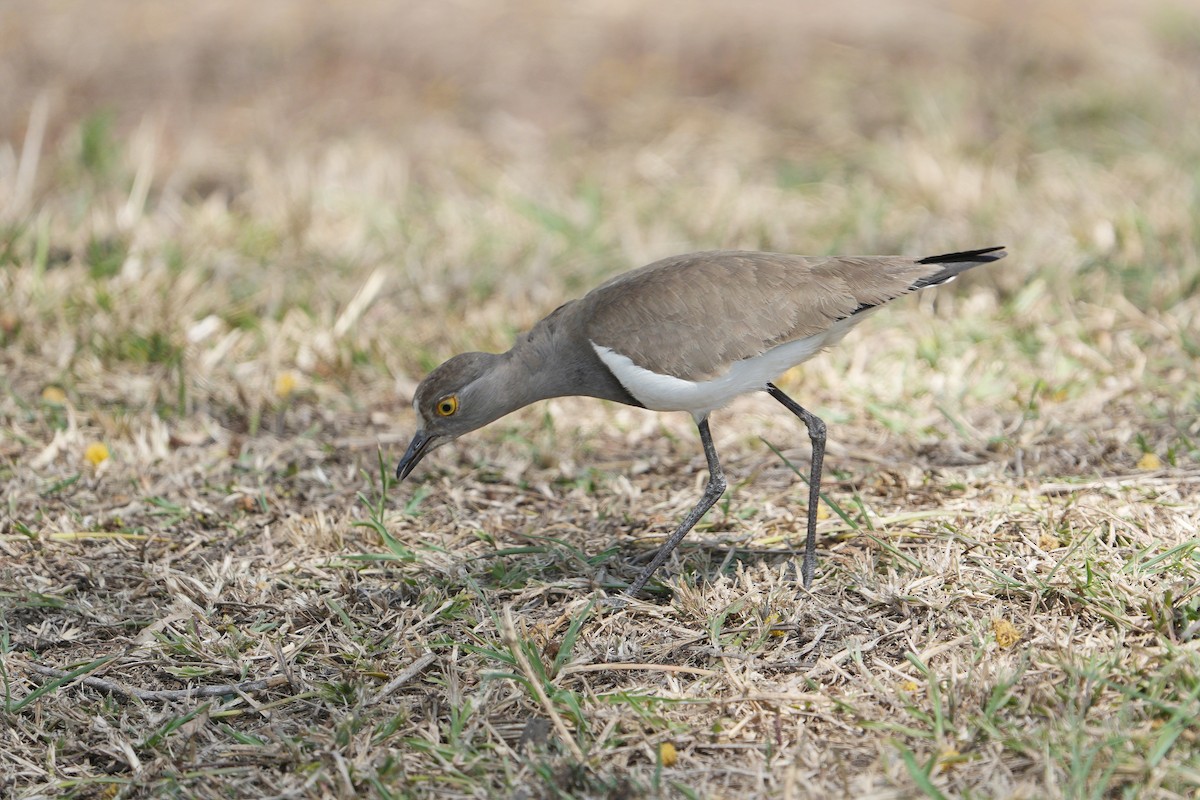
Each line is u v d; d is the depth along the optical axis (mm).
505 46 20656
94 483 11266
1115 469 10680
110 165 17281
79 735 8211
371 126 18906
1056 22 20734
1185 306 13523
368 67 20219
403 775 7539
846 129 18438
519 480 11344
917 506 10266
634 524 10492
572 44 20750
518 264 15266
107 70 19938
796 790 7266
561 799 7277
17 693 8609
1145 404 11789
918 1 21719
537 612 9234
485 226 16047
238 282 14836
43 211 16125
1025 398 12164
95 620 9375
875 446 11641
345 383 13031
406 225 16031
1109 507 9789
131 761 7887
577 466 11586
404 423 12422
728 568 9734
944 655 8336
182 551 10289
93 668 8695
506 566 9922
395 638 8914
